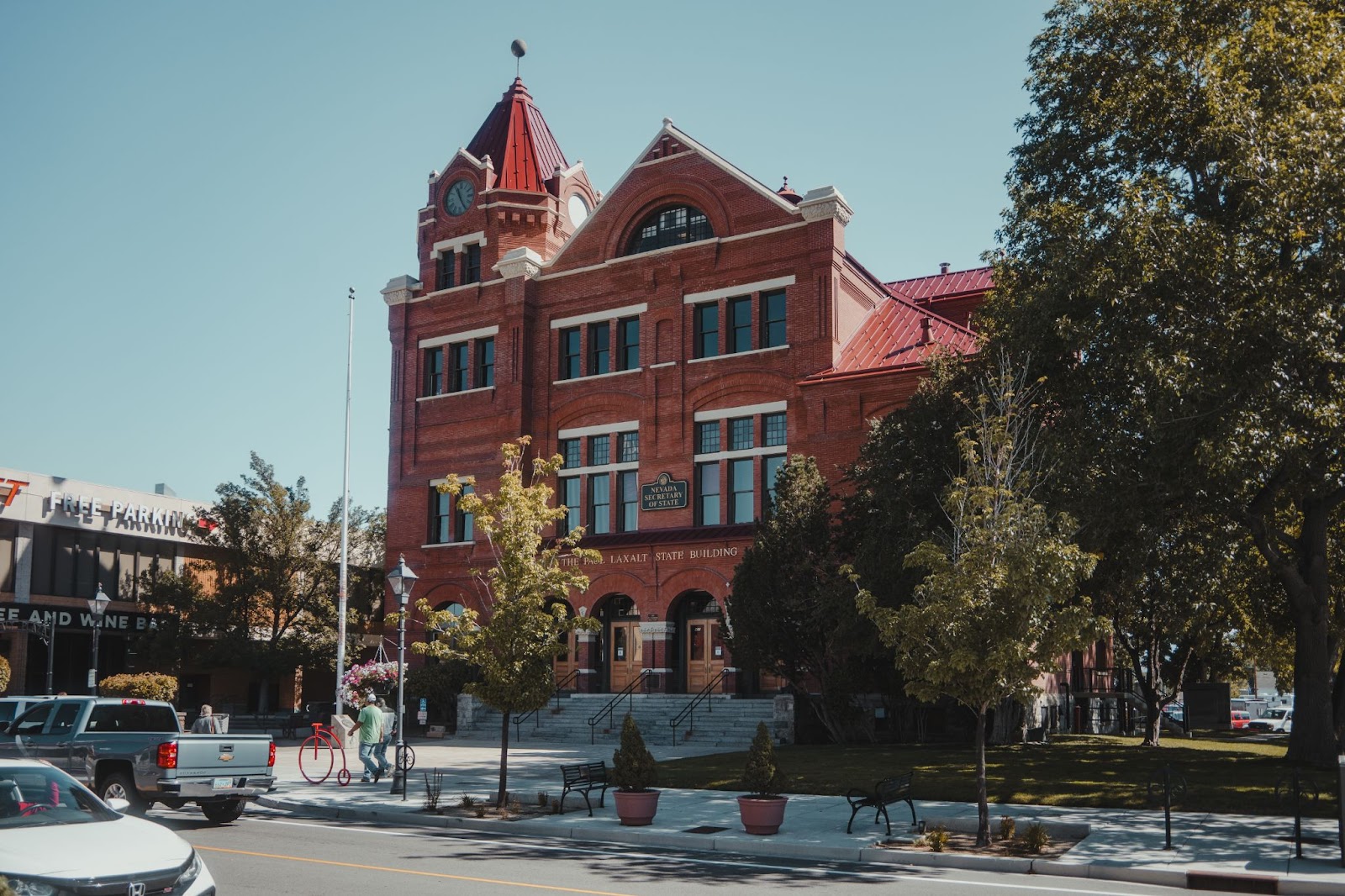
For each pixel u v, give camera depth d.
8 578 47.28
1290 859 14.84
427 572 46.69
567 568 42.66
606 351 45.12
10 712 20.09
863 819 18.86
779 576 33.62
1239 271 21.25
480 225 48.34
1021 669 16.69
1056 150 26.34
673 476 42.06
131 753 18.22
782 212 41.38
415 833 18.27
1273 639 44.34
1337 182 20.12
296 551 49.44
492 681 20.55
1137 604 31.17
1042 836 15.98
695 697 38.34
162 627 47.28
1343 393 20.80
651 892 12.76
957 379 30.08
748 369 41.19
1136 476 22.89
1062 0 27.12
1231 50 22.41
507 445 22.38
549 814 19.95
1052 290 23.38
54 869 9.07
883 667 33.75
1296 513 30.00
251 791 18.97
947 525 28.56
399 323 49.62
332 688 59.25
